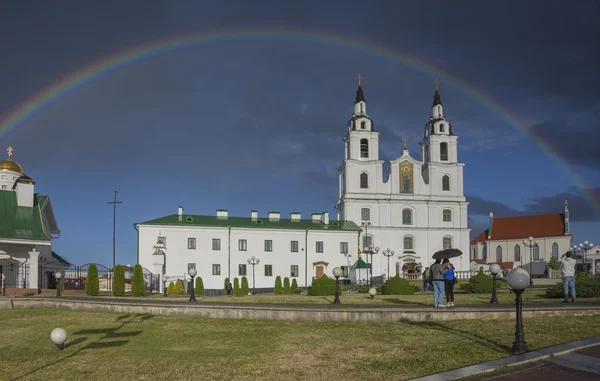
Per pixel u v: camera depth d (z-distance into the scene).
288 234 79.94
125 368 12.18
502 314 17.77
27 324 19.83
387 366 11.69
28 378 11.46
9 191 44.28
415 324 17.20
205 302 23.09
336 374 11.22
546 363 10.84
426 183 95.19
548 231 105.69
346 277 79.44
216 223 78.56
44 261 46.28
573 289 22.45
